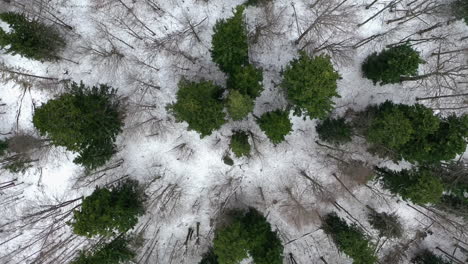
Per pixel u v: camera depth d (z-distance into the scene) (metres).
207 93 19.27
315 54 23.22
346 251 20.88
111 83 23.44
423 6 23.30
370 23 23.47
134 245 23.12
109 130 20.58
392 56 20.84
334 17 22.78
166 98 23.52
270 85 23.58
